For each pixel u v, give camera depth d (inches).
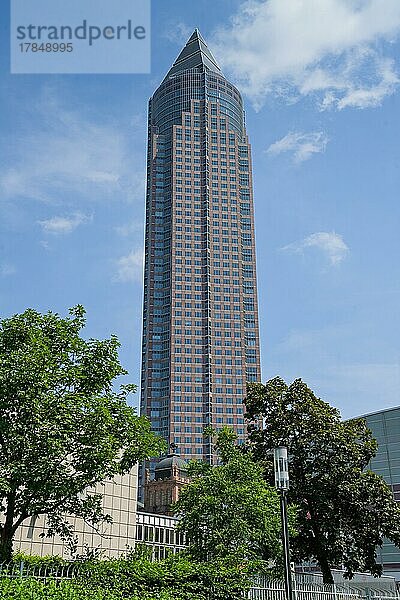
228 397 7495.1
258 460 1743.4
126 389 1216.2
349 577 1713.8
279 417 1780.3
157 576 938.7
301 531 1644.9
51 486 984.9
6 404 997.8
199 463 1368.1
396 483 3097.9
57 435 1003.9
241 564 1168.8
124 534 2185.0
